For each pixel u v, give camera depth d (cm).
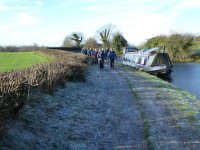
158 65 3734
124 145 1078
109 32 10094
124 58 4847
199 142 1102
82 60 3111
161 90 2158
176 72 4269
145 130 1227
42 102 1385
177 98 1881
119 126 1283
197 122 1345
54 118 1247
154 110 1542
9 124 991
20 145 907
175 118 1402
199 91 2647
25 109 1202
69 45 10631
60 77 1828
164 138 1139
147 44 7844
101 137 1151
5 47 10050
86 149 1030
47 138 1038
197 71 4381
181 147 1056
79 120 1309
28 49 9975
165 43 6894
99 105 1631
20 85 1060
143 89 2184
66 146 1027
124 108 1584
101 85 2344
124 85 2373
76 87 2025
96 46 10088
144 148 1052
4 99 899
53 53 5284
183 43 6700
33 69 1516
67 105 1488
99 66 4259
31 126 1070
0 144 862
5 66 4394
